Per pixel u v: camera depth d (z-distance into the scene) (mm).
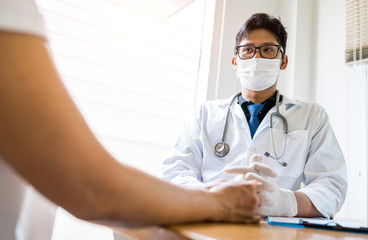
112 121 1815
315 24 2389
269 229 591
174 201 469
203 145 1544
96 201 371
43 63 323
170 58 2057
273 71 1516
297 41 2301
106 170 369
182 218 491
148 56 1974
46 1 1704
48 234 475
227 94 2094
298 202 1000
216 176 1447
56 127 320
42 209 468
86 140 350
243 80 1577
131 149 1853
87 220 407
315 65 2330
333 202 1159
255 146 1455
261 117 1574
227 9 2158
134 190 405
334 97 2170
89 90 1771
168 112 2012
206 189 637
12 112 297
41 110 311
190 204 504
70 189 346
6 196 369
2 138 302
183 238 461
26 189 401
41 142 313
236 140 1510
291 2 2371
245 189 645
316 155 1418
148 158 1896
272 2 2414
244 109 1627
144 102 1931
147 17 1993
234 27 2172
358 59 2039
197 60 2158
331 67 2227
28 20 318
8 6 309
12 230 377
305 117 1541
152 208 432
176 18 2176
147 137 1913
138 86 1921
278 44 1554
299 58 2297
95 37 1815
